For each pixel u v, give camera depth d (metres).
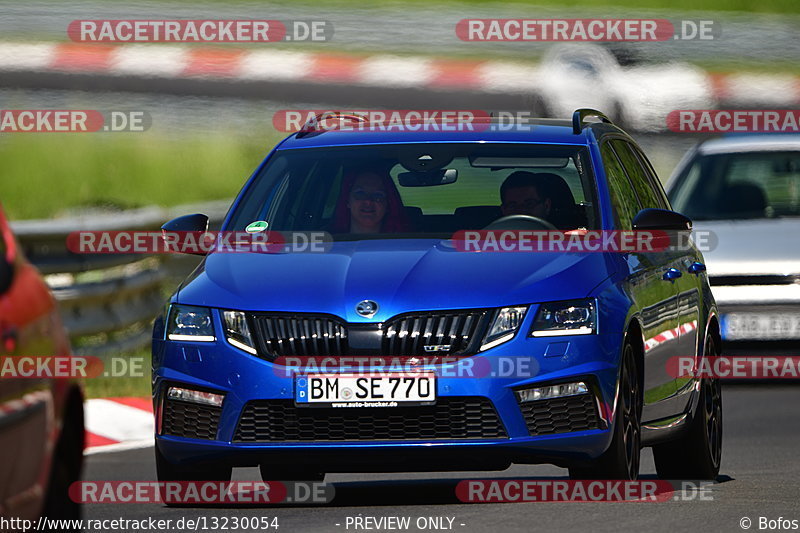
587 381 27.09
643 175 34.59
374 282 27.53
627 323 27.92
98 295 50.00
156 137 85.06
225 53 97.69
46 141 81.38
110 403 45.09
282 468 32.22
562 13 118.94
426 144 31.73
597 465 27.56
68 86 92.25
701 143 56.31
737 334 49.56
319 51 104.19
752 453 37.03
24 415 18.44
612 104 95.69
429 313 27.11
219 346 27.42
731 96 97.88
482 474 34.28
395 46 108.38
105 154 81.06
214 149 84.50
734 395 48.31
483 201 35.41
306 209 31.25
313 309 27.23
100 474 34.56
